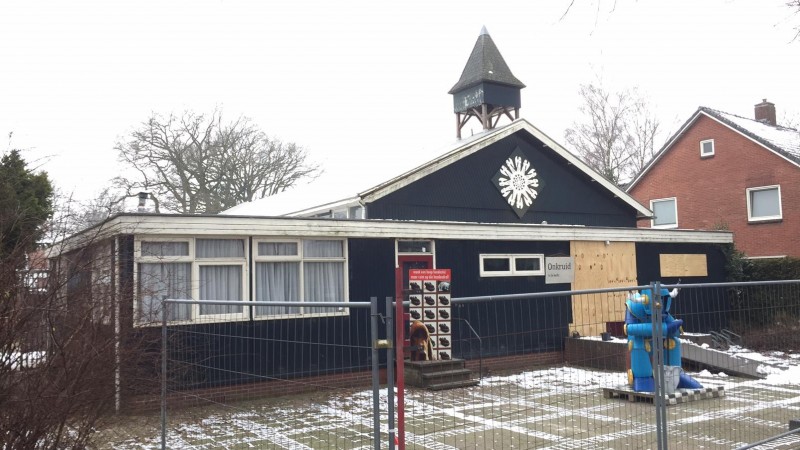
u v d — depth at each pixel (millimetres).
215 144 32094
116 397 5934
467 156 16812
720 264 18797
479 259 14219
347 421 6547
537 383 6496
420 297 10516
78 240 5738
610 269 16266
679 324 9891
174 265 10625
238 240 11367
